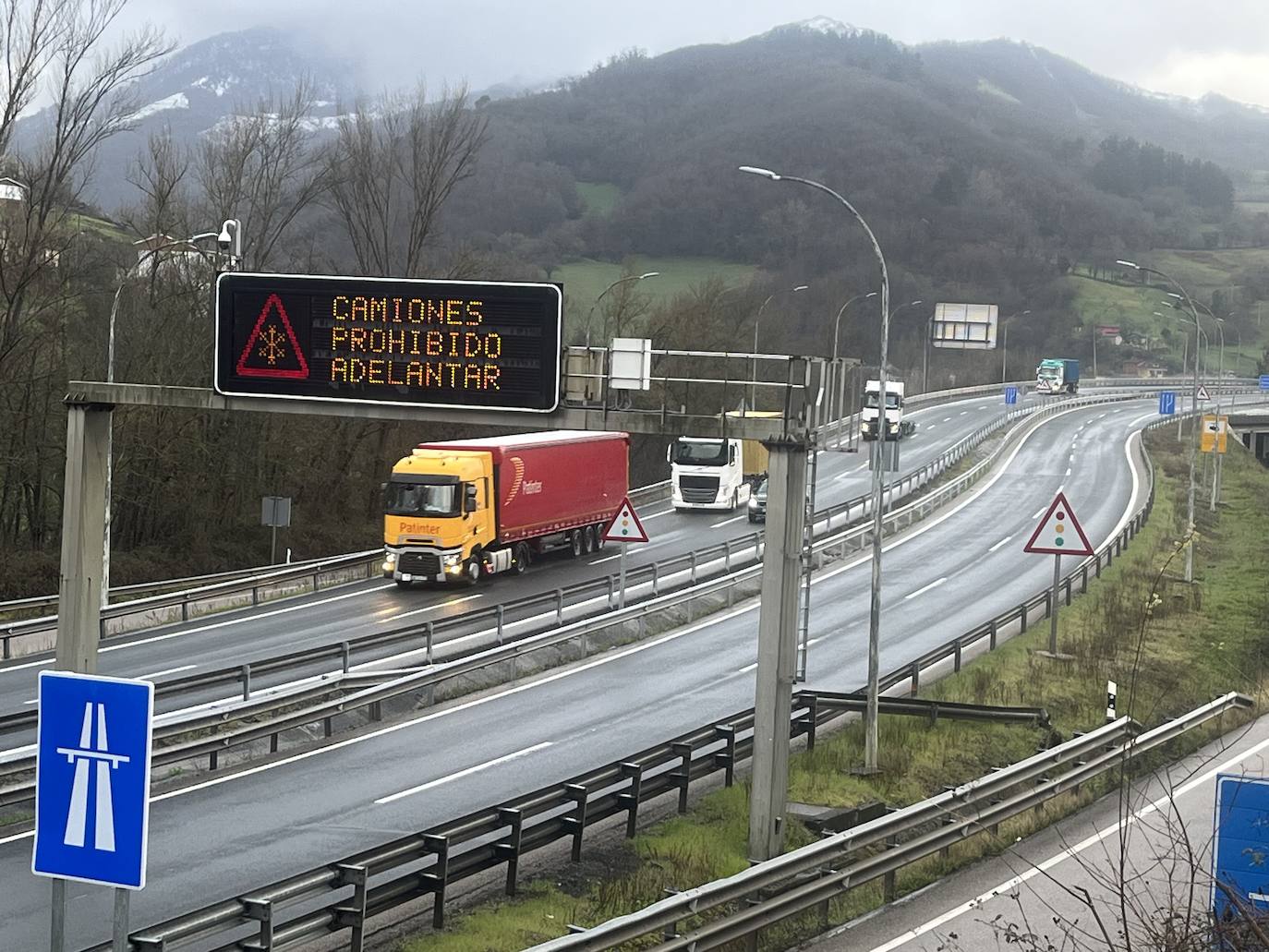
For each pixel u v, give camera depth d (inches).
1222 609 1599.4
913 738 981.2
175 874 669.3
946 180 6820.9
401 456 2645.2
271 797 818.8
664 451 3255.4
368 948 575.8
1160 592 1617.9
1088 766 886.4
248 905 510.0
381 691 1015.6
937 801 736.3
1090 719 1094.4
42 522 1964.8
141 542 2177.7
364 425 2504.9
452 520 1672.0
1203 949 434.9
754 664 1272.1
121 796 274.2
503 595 1649.9
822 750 942.4
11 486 1953.7
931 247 6628.9
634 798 756.6
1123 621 1470.2
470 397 733.3
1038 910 674.2
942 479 2765.7
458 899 648.4
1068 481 2797.7
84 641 805.9
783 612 731.4
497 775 877.2
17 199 1825.8
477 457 1710.1
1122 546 1958.7
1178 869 741.9
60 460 1877.5
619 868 705.6
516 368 727.1
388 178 2461.9
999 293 6609.3
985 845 790.5
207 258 1857.8
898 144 6943.9
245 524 2288.4
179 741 916.0
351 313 746.2
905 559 1971.0
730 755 862.5
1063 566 1881.2
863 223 944.9
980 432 3385.8
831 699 975.0
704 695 1135.0
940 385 5374.0
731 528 2258.9
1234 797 508.1
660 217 5743.1
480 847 641.6
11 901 623.5
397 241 2709.2
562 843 745.6
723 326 3331.7
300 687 976.9
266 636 1390.3
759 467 2637.8
